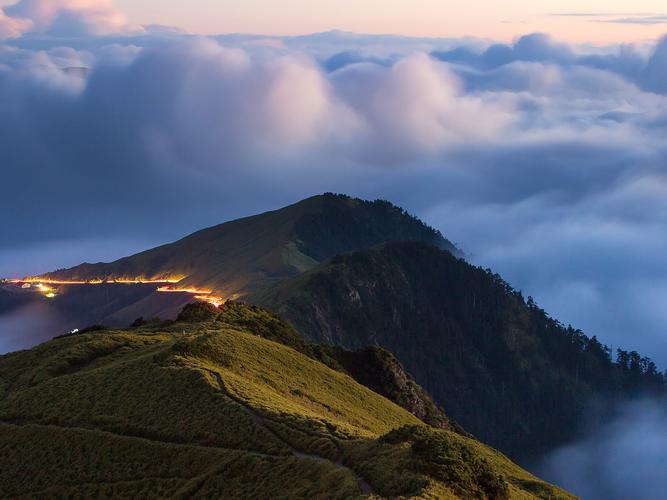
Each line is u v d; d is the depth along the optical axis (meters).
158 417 79.94
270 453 68.94
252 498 62.00
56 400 89.00
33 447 80.50
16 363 111.38
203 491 65.69
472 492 59.25
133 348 110.81
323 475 61.34
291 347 138.12
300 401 95.38
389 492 56.84
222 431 74.00
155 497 68.12
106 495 71.12
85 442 78.69
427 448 62.28
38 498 73.69
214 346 102.25
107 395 87.31
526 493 93.62
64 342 115.31
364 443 66.62
